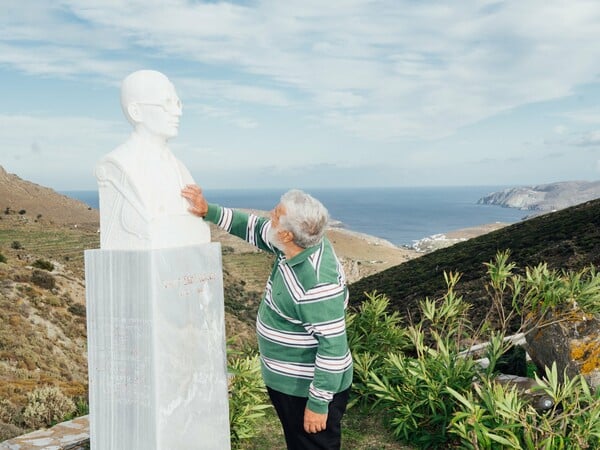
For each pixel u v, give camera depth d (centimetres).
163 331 258
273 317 260
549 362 482
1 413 1231
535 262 2658
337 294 242
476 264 3105
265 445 425
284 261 254
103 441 274
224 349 305
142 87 268
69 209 13025
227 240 9225
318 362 242
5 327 2416
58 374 2133
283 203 247
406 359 493
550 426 329
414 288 3094
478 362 500
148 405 256
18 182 13650
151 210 257
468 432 345
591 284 470
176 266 267
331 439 264
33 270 3403
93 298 271
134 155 265
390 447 415
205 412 289
